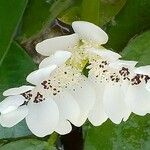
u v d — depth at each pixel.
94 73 0.22
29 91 0.21
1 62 0.23
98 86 0.22
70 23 0.25
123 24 0.25
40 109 0.22
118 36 0.25
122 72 0.21
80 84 0.22
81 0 0.24
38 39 0.26
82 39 0.20
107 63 0.21
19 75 0.24
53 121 0.22
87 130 0.24
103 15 0.25
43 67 0.19
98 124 0.22
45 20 0.24
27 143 0.24
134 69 0.21
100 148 0.24
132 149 0.23
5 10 0.22
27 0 0.22
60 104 0.22
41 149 0.24
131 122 0.24
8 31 0.22
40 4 0.24
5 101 0.21
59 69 0.21
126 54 0.23
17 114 0.21
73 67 0.21
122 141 0.24
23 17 0.24
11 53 0.24
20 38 0.25
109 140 0.24
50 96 0.22
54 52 0.20
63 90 0.22
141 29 0.25
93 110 0.22
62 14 0.25
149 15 0.25
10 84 0.24
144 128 0.23
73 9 0.24
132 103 0.21
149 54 0.23
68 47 0.21
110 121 0.24
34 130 0.22
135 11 0.25
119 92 0.21
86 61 0.21
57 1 0.24
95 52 0.20
